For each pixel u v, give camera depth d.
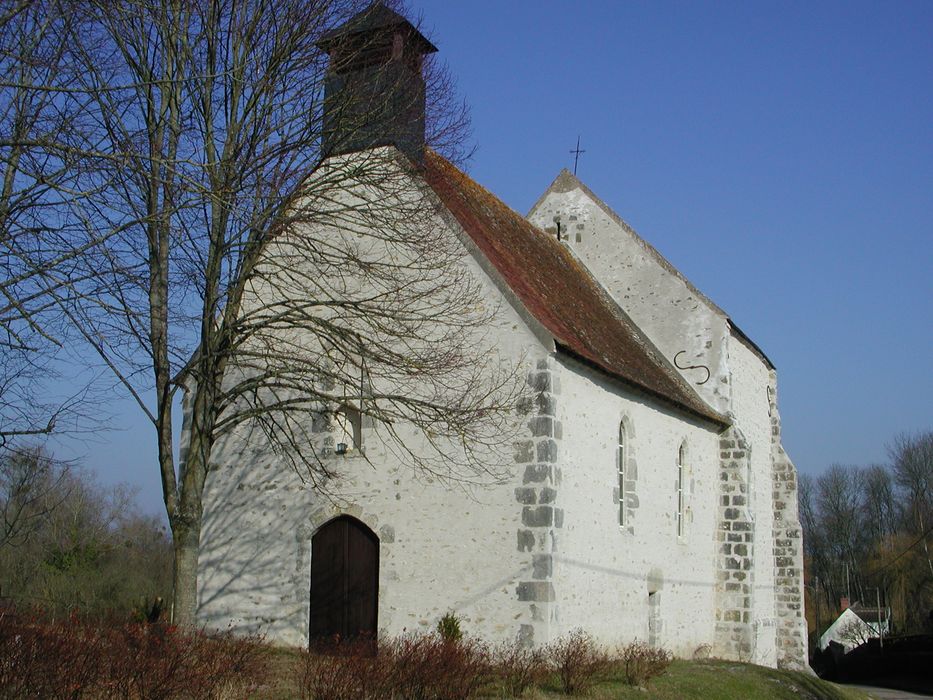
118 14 12.29
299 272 13.58
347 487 15.55
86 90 8.95
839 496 69.44
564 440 14.65
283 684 11.47
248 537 16.28
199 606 16.34
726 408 22.30
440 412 13.80
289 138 13.44
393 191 14.33
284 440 16.27
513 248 18.44
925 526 56.56
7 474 19.17
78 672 8.84
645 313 23.31
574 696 12.59
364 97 14.35
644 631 17.48
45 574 23.17
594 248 24.09
